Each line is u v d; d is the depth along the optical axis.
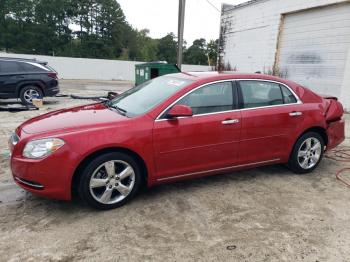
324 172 4.79
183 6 12.72
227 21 16.22
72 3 66.19
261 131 4.12
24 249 2.74
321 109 4.63
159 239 2.93
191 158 3.74
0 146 5.54
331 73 10.59
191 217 3.34
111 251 2.74
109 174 3.36
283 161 4.48
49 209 3.43
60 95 13.49
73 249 2.75
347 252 2.81
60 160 3.12
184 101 3.68
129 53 77.00
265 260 2.67
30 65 10.28
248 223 3.25
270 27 13.07
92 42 65.38
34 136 3.20
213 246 2.84
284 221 3.30
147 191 3.94
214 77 3.93
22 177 3.19
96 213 3.37
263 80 4.25
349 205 3.71
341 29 10.09
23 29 61.78
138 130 3.40
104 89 18.55
